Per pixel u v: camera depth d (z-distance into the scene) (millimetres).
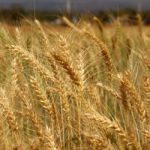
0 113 1097
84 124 1178
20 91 1193
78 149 1179
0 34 1646
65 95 1157
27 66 1454
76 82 1093
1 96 1075
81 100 1104
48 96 1331
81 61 1110
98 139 993
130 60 1729
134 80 1453
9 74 1421
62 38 1078
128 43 2209
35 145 1126
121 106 1357
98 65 1702
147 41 2379
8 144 1117
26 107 1070
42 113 1374
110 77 1372
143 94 1283
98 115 969
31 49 1539
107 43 2148
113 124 962
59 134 1135
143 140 1117
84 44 1886
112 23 2609
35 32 1834
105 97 1435
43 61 1469
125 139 958
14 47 1130
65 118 1213
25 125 1317
